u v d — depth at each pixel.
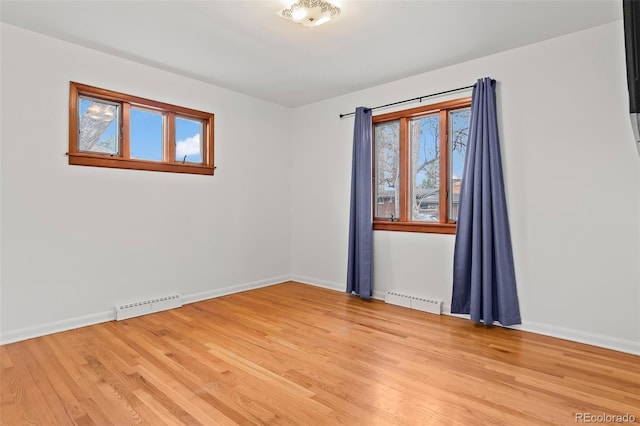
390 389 2.11
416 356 2.57
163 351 2.63
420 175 3.94
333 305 3.92
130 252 3.50
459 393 2.06
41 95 2.95
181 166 3.90
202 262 4.11
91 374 2.26
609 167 2.74
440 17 2.63
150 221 3.65
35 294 2.93
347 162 4.52
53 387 2.10
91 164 3.24
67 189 3.10
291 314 3.58
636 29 1.30
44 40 2.96
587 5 2.47
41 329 2.95
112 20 2.71
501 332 3.08
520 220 3.14
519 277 3.15
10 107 2.81
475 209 3.27
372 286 4.24
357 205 4.28
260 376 2.26
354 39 3.00
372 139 4.27
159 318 3.42
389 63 3.52
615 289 2.72
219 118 4.25
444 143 3.68
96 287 3.27
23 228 2.87
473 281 3.26
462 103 3.50
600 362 2.48
